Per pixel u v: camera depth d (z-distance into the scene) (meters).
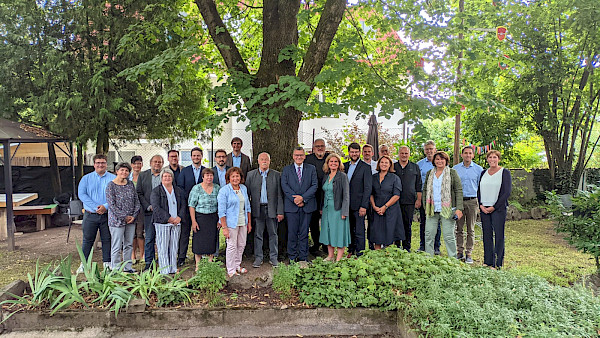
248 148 16.95
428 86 5.99
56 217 10.85
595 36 10.37
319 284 4.81
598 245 5.24
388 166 6.17
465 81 6.32
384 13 6.99
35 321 4.31
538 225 10.36
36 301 4.51
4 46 9.10
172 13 8.06
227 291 4.95
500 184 5.95
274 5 6.62
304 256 6.21
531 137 15.84
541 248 7.72
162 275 4.93
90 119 9.30
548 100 12.15
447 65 6.24
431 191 6.17
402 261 5.18
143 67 6.36
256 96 5.67
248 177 6.27
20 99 9.76
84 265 4.88
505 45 10.39
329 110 5.40
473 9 10.40
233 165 6.99
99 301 4.54
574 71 11.75
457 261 5.47
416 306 4.10
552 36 11.76
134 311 4.35
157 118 10.69
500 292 4.23
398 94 5.91
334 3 6.04
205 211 5.78
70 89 9.30
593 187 5.73
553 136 12.45
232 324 4.40
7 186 8.02
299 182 6.12
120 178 5.66
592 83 11.80
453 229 6.08
